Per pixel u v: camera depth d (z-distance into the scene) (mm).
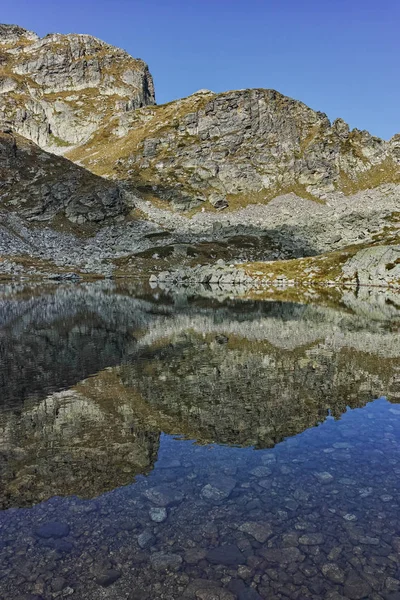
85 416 14672
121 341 29328
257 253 138125
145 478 10258
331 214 179500
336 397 16812
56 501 9242
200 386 18391
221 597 6449
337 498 9320
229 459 11328
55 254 134500
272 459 11305
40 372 20844
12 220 147375
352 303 58125
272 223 173250
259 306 53688
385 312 47250
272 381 19219
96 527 8266
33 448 11977
